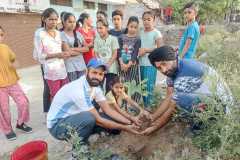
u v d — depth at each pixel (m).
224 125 2.78
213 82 2.98
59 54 4.68
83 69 5.17
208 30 10.59
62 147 4.12
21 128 4.77
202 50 6.05
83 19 5.42
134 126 3.48
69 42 5.04
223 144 2.65
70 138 3.42
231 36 6.83
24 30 10.97
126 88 4.10
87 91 3.38
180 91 3.12
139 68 4.98
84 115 3.36
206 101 2.91
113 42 5.02
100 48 5.06
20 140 4.49
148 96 4.16
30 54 11.45
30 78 9.24
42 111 5.84
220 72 3.48
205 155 2.90
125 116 3.62
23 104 4.67
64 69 4.84
